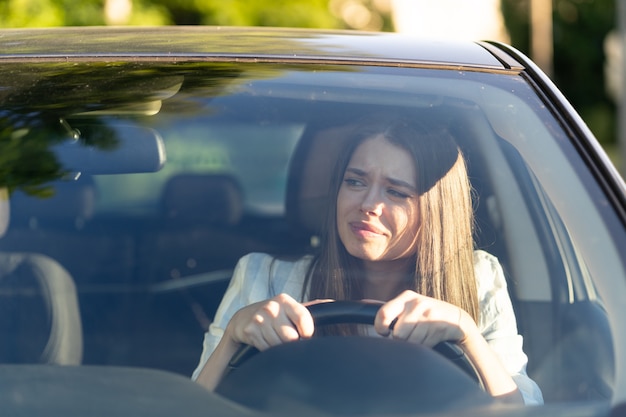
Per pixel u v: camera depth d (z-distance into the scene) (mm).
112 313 4262
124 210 6172
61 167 3432
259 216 6352
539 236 3355
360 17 29969
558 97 3549
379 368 2863
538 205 3369
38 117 3471
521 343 3217
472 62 3689
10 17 14039
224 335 3076
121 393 2820
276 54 3695
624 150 16766
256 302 3188
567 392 2992
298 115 3438
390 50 3770
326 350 2936
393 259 3279
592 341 3080
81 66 3639
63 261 4402
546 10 39406
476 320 3244
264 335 3037
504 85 3584
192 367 3119
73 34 4066
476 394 2826
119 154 3463
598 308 3127
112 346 3393
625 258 3143
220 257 4613
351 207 3307
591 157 3373
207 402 2770
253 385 2820
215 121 3465
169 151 3598
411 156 3316
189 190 6141
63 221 4504
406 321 3088
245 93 3510
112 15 15281
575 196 3311
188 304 4441
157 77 3582
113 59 3678
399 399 2762
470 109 3459
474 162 3391
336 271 3289
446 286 3250
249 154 6648
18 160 3438
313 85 3533
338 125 3414
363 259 3285
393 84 3539
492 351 3137
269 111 3459
